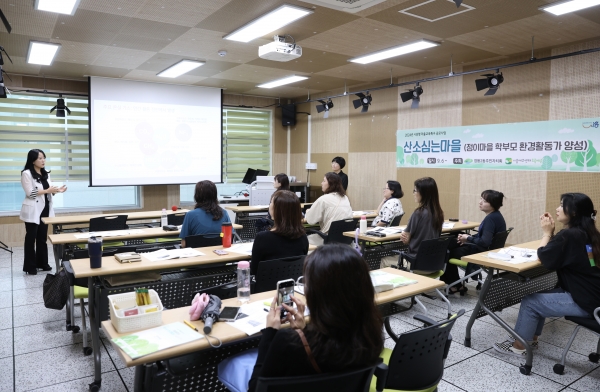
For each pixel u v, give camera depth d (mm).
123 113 7766
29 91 7305
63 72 7102
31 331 3469
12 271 5426
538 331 3143
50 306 3162
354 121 8461
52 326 3580
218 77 7574
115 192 8273
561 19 4359
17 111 7277
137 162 7973
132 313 1828
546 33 4840
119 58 6137
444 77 6305
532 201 5789
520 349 3160
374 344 1217
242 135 9617
